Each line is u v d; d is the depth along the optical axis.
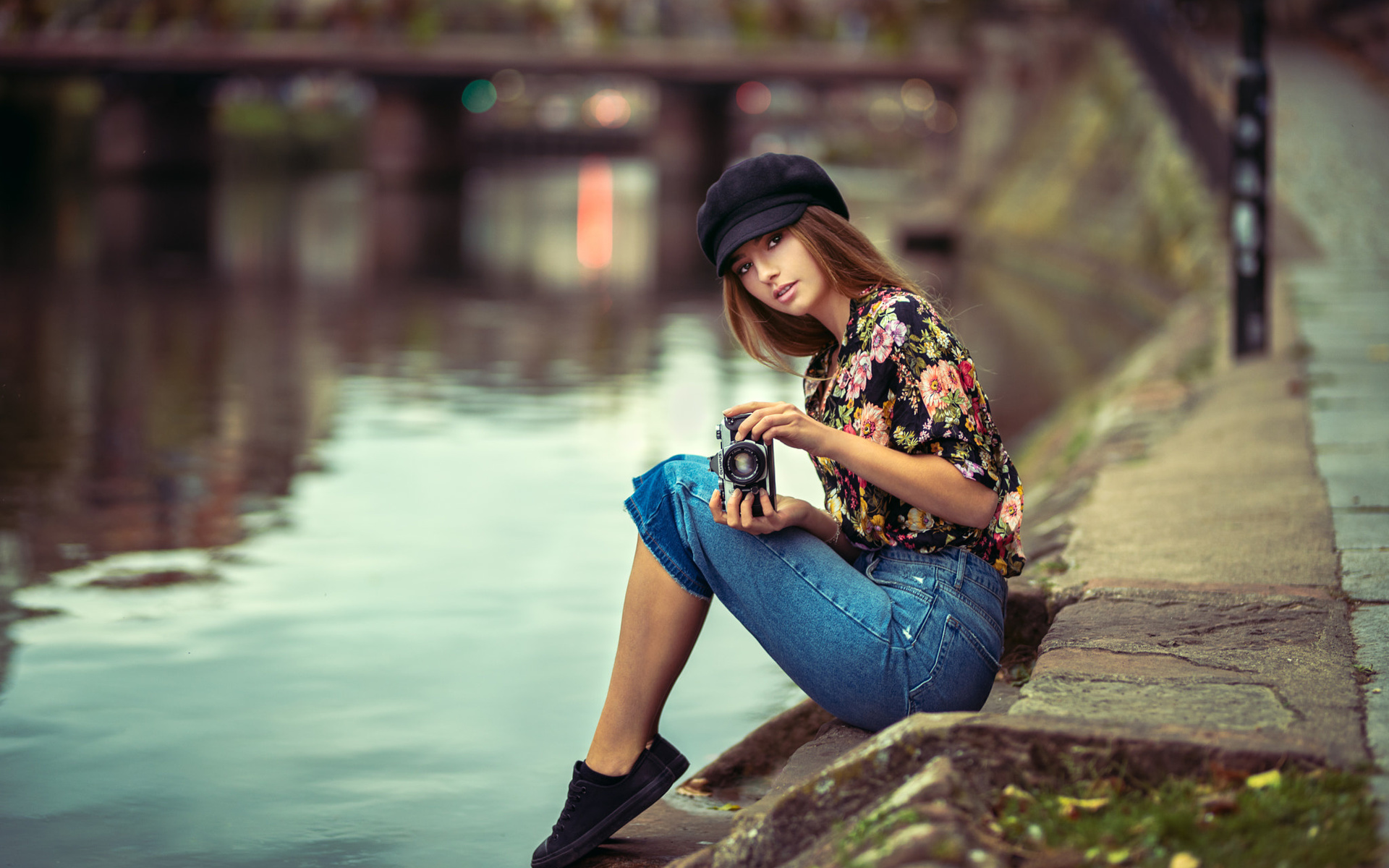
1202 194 15.80
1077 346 12.98
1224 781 1.87
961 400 2.24
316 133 63.56
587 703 3.56
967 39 37.81
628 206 41.97
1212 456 5.00
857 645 2.25
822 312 2.40
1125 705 2.21
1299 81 21.48
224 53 43.47
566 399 9.53
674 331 14.30
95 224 29.97
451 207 40.19
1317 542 3.48
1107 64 24.81
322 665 3.85
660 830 2.60
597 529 5.66
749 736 2.96
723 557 2.30
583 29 43.50
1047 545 3.75
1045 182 25.41
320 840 2.69
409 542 5.38
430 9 43.28
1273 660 2.46
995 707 2.44
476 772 3.06
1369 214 14.58
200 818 2.78
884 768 1.96
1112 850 1.72
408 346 12.80
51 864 2.55
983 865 1.62
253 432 8.11
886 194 46.41
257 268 21.34
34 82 48.31
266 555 5.16
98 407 9.05
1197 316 10.82
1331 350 7.63
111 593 4.59
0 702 3.50
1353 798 1.79
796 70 41.06
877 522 2.35
